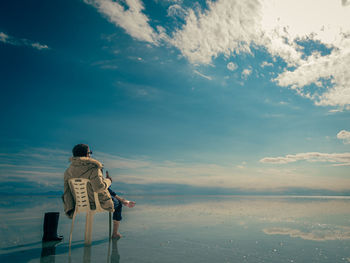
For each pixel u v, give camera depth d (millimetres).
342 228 3148
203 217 4383
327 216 4473
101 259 1729
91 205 2248
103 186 2211
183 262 1646
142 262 1644
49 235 2424
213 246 2158
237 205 7547
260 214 4848
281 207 6688
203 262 1646
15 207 6105
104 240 2445
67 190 2258
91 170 2195
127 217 4426
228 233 2826
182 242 2332
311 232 2871
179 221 3869
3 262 1634
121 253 1911
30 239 2465
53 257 1781
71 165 2232
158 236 2656
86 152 2312
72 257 1782
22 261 1666
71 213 2268
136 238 2543
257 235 2691
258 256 1812
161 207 6746
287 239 2467
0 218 4023
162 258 1755
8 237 2551
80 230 3066
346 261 1669
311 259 1728
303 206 7027
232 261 1677
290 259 1725
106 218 4371
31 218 4023
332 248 2074
